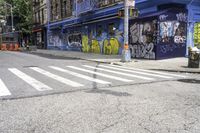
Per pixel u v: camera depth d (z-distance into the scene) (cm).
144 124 548
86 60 2184
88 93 846
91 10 2983
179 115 609
